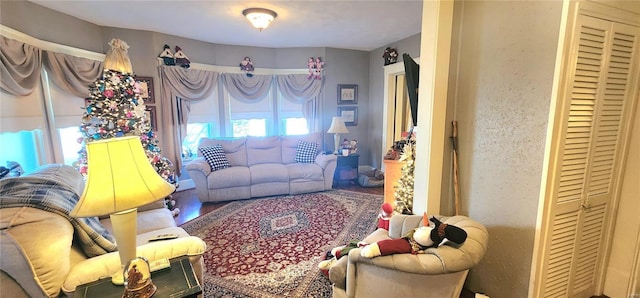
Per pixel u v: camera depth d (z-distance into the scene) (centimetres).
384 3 290
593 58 151
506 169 169
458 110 192
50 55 286
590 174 168
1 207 129
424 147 197
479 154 183
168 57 411
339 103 534
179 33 413
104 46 372
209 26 375
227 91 491
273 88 526
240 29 390
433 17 184
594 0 144
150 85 402
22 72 248
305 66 517
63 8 299
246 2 287
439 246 138
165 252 161
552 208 157
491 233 181
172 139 425
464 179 194
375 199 408
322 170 439
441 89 189
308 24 365
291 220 335
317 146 478
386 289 145
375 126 542
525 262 165
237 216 348
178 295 131
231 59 488
